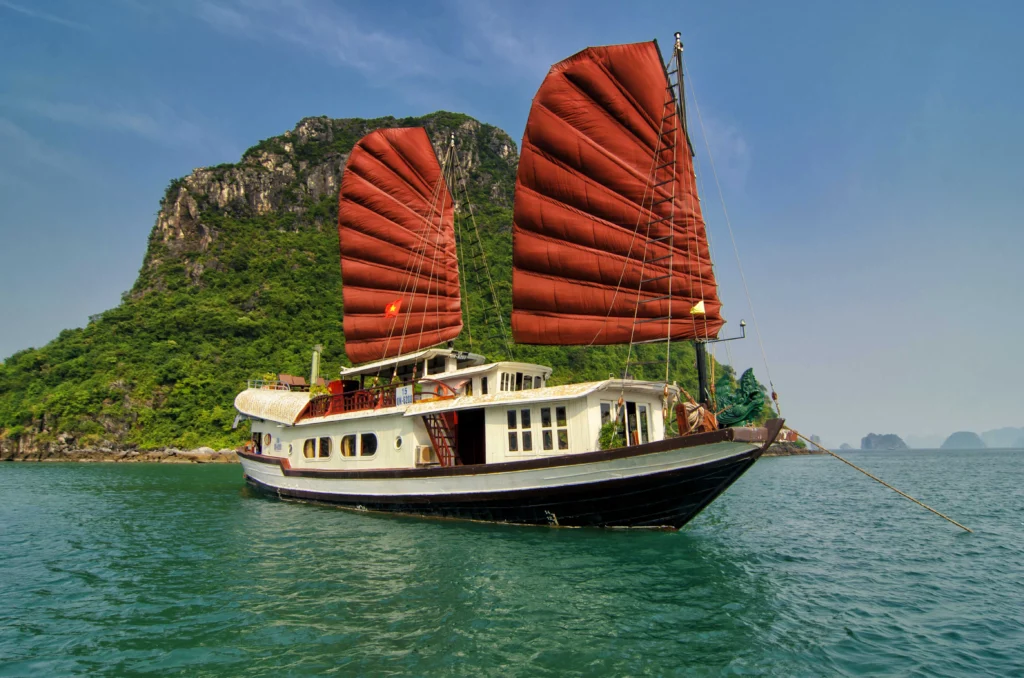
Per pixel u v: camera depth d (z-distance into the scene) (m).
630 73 14.41
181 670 5.73
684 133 14.23
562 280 15.33
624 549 10.81
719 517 17.84
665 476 11.23
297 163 112.88
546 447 12.65
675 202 14.27
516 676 5.61
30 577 9.24
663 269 14.38
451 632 6.71
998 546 12.84
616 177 14.75
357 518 14.79
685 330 14.19
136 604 7.77
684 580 8.97
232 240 93.38
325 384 22.09
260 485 21.03
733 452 10.70
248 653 6.12
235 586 8.59
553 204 15.29
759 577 9.57
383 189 20.55
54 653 6.14
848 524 16.36
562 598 7.99
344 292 20.75
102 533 13.15
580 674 5.68
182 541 12.07
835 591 8.88
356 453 16.72
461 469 13.42
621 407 12.69
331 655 6.07
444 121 119.38
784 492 27.97
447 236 20.84
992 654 6.38
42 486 26.06
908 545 12.91
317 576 9.06
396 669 5.74
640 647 6.38
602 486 11.74
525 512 12.82
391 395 16.39
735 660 6.10
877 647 6.55
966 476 42.81
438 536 12.02
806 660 6.14
